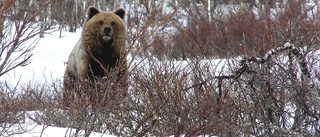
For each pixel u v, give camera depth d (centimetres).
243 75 730
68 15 2438
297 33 924
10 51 629
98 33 1148
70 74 1308
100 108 619
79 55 1179
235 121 621
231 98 655
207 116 628
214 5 3150
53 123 740
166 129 653
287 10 2702
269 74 674
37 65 2298
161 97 682
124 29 1191
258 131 639
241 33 2069
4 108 653
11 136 596
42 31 670
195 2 3141
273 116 678
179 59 1950
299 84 582
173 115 652
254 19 2452
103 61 1170
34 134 616
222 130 611
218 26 2338
